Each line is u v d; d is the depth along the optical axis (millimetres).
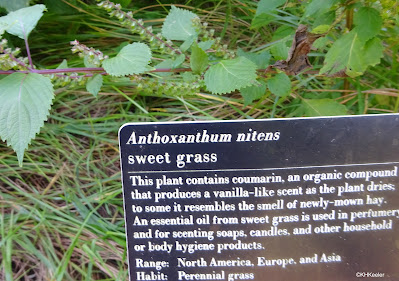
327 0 441
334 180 419
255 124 412
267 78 470
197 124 411
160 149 414
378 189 421
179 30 471
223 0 635
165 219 421
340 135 415
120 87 542
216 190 419
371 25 433
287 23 576
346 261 427
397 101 498
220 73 434
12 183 485
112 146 509
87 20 604
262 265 426
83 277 443
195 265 426
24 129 416
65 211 471
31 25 440
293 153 416
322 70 448
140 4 631
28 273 444
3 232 453
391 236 425
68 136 511
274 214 421
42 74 437
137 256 425
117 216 471
